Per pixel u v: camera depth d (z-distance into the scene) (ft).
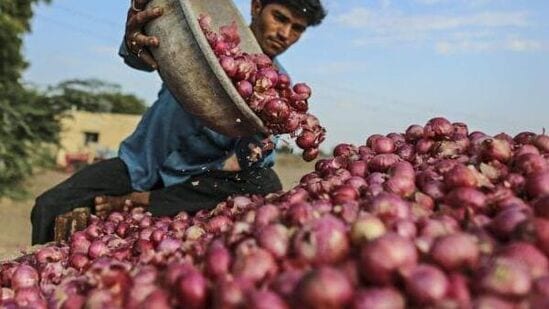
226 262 4.43
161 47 9.14
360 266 3.94
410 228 4.34
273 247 4.35
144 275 4.82
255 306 3.81
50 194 12.81
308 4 12.53
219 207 7.73
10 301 5.92
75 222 10.54
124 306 4.53
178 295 4.31
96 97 64.90
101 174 12.95
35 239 12.79
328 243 4.15
